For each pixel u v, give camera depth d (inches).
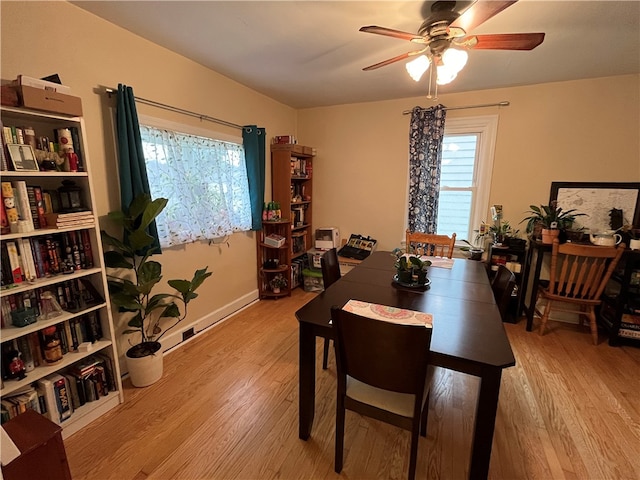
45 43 62.9
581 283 102.1
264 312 128.3
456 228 139.3
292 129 158.4
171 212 93.2
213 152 108.0
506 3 50.1
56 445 45.6
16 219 54.8
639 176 108.3
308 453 60.7
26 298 59.9
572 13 67.6
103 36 72.9
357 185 153.6
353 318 46.3
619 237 102.3
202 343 102.7
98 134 74.4
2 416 55.0
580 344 104.1
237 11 68.7
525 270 116.7
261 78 112.4
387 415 51.1
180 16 71.2
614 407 73.7
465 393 78.9
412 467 50.8
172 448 61.5
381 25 74.2
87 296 69.2
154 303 80.7
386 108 141.6
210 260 112.8
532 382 83.4
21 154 54.6
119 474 55.9
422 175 134.3
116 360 72.0
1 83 54.0
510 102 120.6
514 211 126.3
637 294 100.7
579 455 60.4
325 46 86.4
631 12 66.7
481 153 129.3
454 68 64.5
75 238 65.0
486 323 55.1
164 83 88.5
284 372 87.0
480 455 47.3
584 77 108.5
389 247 151.6
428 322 55.2
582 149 113.7
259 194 128.1
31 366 60.0
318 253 152.2
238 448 61.7
